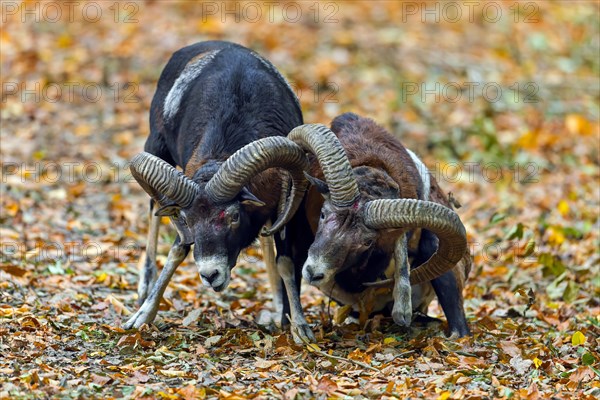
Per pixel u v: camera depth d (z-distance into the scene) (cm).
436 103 3519
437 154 3203
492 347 1762
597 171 3162
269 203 1786
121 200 2764
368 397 1484
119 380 1512
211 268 1670
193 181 1705
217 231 1675
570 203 2831
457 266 1880
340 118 1888
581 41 4400
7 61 3606
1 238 2373
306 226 1817
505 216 2597
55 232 2477
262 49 3712
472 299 2167
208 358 1669
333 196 1627
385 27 4078
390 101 3469
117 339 1755
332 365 1645
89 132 3203
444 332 1869
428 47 3941
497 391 1528
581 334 1781
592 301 2153
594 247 2469
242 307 2084
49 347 1664
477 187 2998
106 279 2177
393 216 1602
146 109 3381
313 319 2016
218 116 1841
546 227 2611
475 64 3872
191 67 1995
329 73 3591
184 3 4094
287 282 1841
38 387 1453
